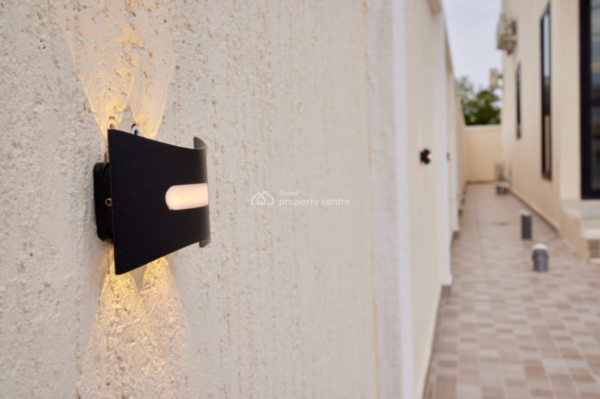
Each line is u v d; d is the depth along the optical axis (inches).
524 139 697.0
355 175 89.7
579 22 404.2
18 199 20.2
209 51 38.1
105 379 25.2
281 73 54.1
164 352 30.8
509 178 946.7
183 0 34.5
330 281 72.6
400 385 106.2
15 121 20.2
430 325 200.1
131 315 27.5
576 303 250.8
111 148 23.3
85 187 24.2
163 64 31.7
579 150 418.0
